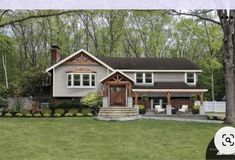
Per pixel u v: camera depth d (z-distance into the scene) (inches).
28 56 1760.6
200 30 1362.0
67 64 1248.8
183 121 816.9
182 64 1334.9
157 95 1277.1
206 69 1710.1
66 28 1628.9
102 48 1733.5
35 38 1732.3
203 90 1196.5
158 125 715.4
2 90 1163.9
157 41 1676.9
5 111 1010.1
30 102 1184.2
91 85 1240.8
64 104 1106.1
